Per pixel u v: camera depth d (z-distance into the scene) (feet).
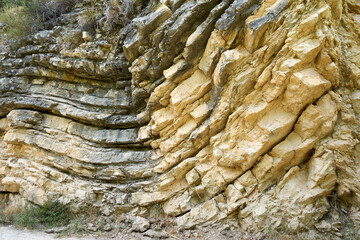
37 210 20.61
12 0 31.19
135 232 18.15
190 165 18.99
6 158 25.43
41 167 22.76
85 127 22.93
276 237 15.07
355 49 17.38
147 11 21.34
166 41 18.61
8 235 17.17
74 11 25.82
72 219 20.03
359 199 14.99
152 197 19.66
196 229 17.34
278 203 15.87
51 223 19.48
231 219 16.98
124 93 22.90
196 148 19.02
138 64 20.16
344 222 14.97
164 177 19.54
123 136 22.04
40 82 24.56
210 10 18.03
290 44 15.81
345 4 17.97
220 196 17.65
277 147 16.53
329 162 15.46
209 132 18.31
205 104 18.85
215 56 17.60
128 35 21.38
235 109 17.47
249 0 16.35
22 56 25.63
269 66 16.19
